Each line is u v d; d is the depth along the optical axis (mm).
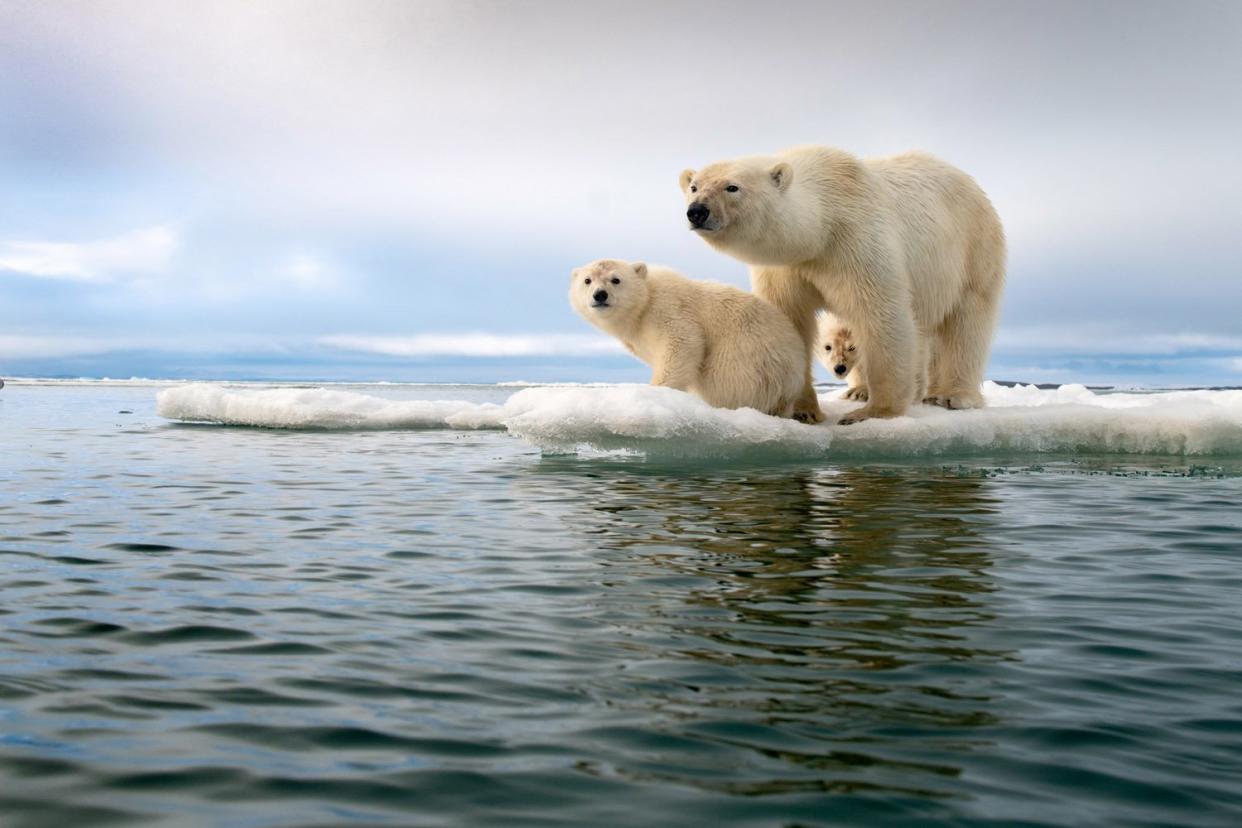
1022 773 2137
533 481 6930
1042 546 4504
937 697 2580
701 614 3361
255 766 2156
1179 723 2416
